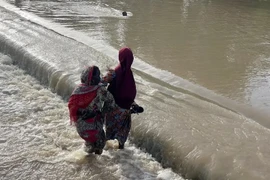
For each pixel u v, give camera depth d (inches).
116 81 178.2
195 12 552.4
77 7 549.3
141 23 461.7
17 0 575.8
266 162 169.8
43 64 291.9
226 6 622.2
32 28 398.0
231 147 182.2
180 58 330.0
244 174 161.5
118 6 574.6
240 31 448.1
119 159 192.5
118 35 396.8
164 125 202.4
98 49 341.4
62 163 188.9
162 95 241.8
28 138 211.8
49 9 520.7
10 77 295.9
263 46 387.2
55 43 346.3
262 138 192.1
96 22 453.7
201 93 253.1
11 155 193.8
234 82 277.9
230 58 339.3
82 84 178.7
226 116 216.5
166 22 474.9
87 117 179.9
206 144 184.5
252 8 614.2
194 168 174.2
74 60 300.4
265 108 233.5
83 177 178.5
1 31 376.5
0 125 223.6
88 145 190.5
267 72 305.7
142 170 184.7
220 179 162.9
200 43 384.8
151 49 351.9
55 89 272.5
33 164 187.2
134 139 205.6
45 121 232.1
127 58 174.9
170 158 186.5
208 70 302.7
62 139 211.6
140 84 258.2
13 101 256.4
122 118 184.4
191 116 214.2
